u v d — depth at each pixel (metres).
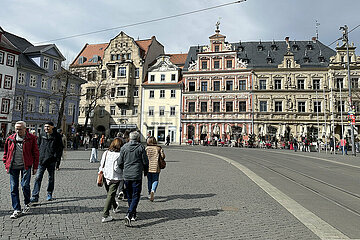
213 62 54.03
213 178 11.94
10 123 37.22
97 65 58.59
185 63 56.44
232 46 57.69
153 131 54.38
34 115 40.81
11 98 35.91
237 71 52.31
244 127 48.53
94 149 17.67
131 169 5.94
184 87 54.53
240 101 51.78
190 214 6.57
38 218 5.95
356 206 7.70
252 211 6.91
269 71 51.12
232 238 5.07
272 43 56.69
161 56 56.50
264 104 50.84
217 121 52.16
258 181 11.23
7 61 37.31
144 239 4.93
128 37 57.78
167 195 8.56
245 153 28.33
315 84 49.94
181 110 53.94
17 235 4.92
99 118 56.84
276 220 6.20
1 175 11.27
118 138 6.53
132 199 5.89
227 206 7.34
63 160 17.67
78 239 4.84
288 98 49.91
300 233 5.39
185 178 11.80
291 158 23.34
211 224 5.85
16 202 6.06
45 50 42.25
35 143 6.66
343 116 47.94
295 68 50.12
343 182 11.82
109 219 5.89
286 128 49.44
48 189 7.48
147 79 57.00
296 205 7.52
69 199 7.66
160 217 6.30
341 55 49.38
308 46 54.03
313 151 36.88
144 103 55.31
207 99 53.19
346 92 48.28
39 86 41.84
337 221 6.30
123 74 55.69
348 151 37.41
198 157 22.78
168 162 18.28
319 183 11.42
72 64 61.25
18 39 45.38
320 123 48.72
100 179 6.14
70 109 47.62
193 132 53.16
